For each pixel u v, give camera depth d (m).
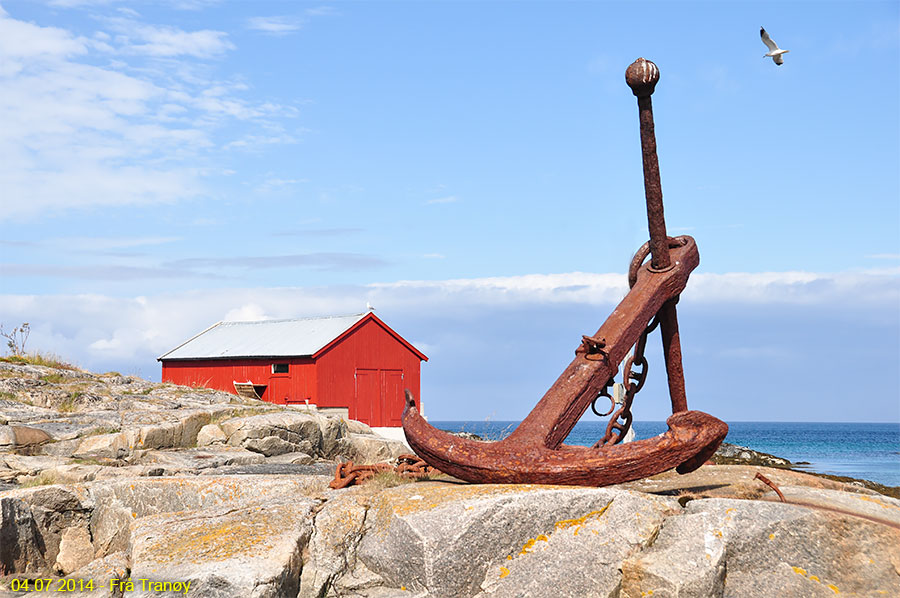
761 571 5.93
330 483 7.79
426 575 5.60
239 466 13.16
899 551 6.18
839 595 5.84
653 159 7.62
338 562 5.98
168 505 7.63
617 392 11.55
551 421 6.73
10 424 13.83
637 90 7.45
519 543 5.80
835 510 6.43
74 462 11.84
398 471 7.83
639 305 7.56
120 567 5.91
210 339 34.59
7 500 6.90
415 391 32.81
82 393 16.73
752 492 7.15
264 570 5.41
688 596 5.51
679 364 8.27
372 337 31.64
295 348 30.38
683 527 6.02
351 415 30.66
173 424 14.66
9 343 20.98
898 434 132.50
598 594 5.66
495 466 6.28
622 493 6.20
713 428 6.41
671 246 8.29
